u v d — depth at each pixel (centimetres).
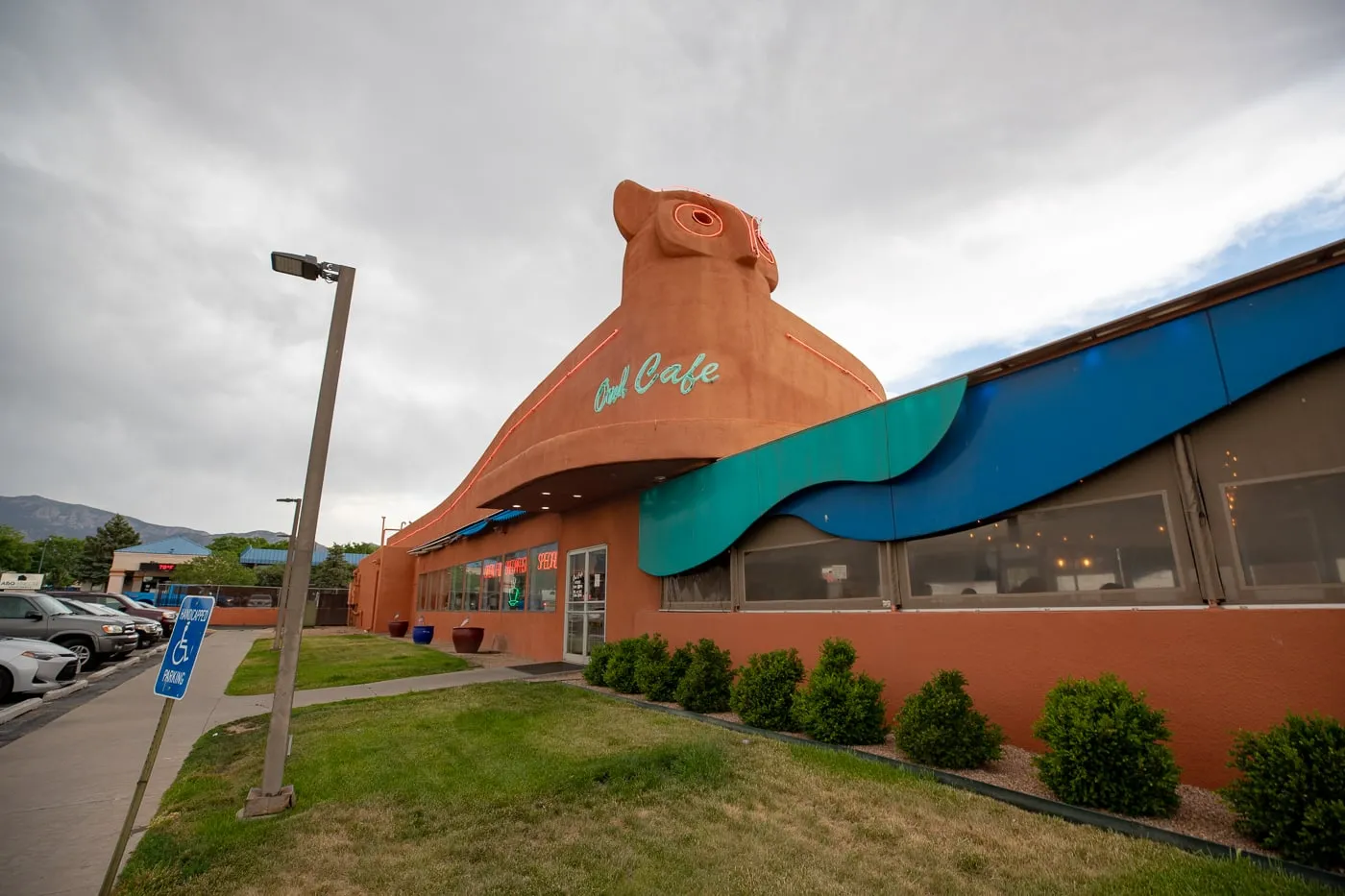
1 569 6938
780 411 1289
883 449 787
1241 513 515
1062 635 598
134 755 738
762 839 457
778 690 786
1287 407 501
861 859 422
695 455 1115
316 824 499
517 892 389
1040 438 641
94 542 7788
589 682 1193
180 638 432
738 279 1325
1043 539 645
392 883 404
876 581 811
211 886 402
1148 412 563
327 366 625
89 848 469
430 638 2358
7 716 938
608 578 1405
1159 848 411
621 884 397
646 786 573
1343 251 470
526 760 658
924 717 607
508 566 2012
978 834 452
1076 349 623
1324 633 452
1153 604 557
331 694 1127
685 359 1252
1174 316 557
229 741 777
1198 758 502
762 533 1003
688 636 1098
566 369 1689
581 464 1158
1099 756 478
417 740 747
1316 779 386
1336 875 356
